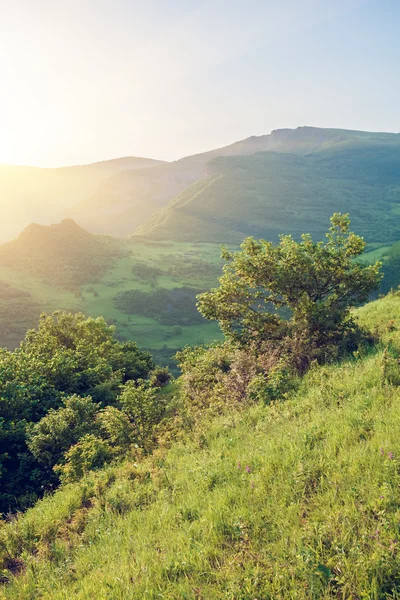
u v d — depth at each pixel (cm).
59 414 1570
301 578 362
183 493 648
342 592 332
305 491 498
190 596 383
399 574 333
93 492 848
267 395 1061
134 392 1536
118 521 637
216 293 1717
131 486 783
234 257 1673
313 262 1530
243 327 1733
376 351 1118
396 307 1805
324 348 1286
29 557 628
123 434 1332
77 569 530
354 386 846
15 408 1853
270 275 1559
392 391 738
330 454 557
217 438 904
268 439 725
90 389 2342
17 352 2898
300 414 821
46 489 1322
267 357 1392
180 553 461
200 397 1462
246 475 591
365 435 582
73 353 2853
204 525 500
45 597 489
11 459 1598
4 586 568
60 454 1438
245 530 449
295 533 421
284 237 1638
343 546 372
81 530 689
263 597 357
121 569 465
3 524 805
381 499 412
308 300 1397
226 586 380
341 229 1560
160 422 1342
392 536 364
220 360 1714
